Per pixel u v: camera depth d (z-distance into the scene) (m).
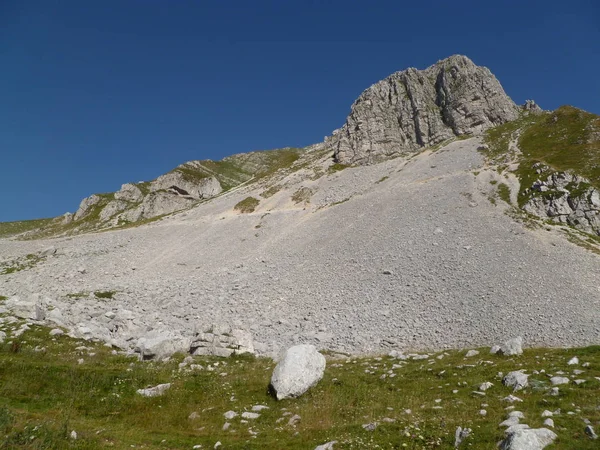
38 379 17.92
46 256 69.44
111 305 42.22
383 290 40.34
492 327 29.98
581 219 57.72
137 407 16.97
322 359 19.61
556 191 62.72
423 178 87.12
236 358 25.44
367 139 120.44
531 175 71.88
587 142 82.44
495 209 60.47
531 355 21.48
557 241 46.56
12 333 24.55
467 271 40.75
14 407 15.45
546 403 14.23
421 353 26.19
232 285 49.34
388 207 69.75
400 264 45.91
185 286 50.91
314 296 42.25
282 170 132.00
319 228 69.75
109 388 18.33
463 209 61.72
